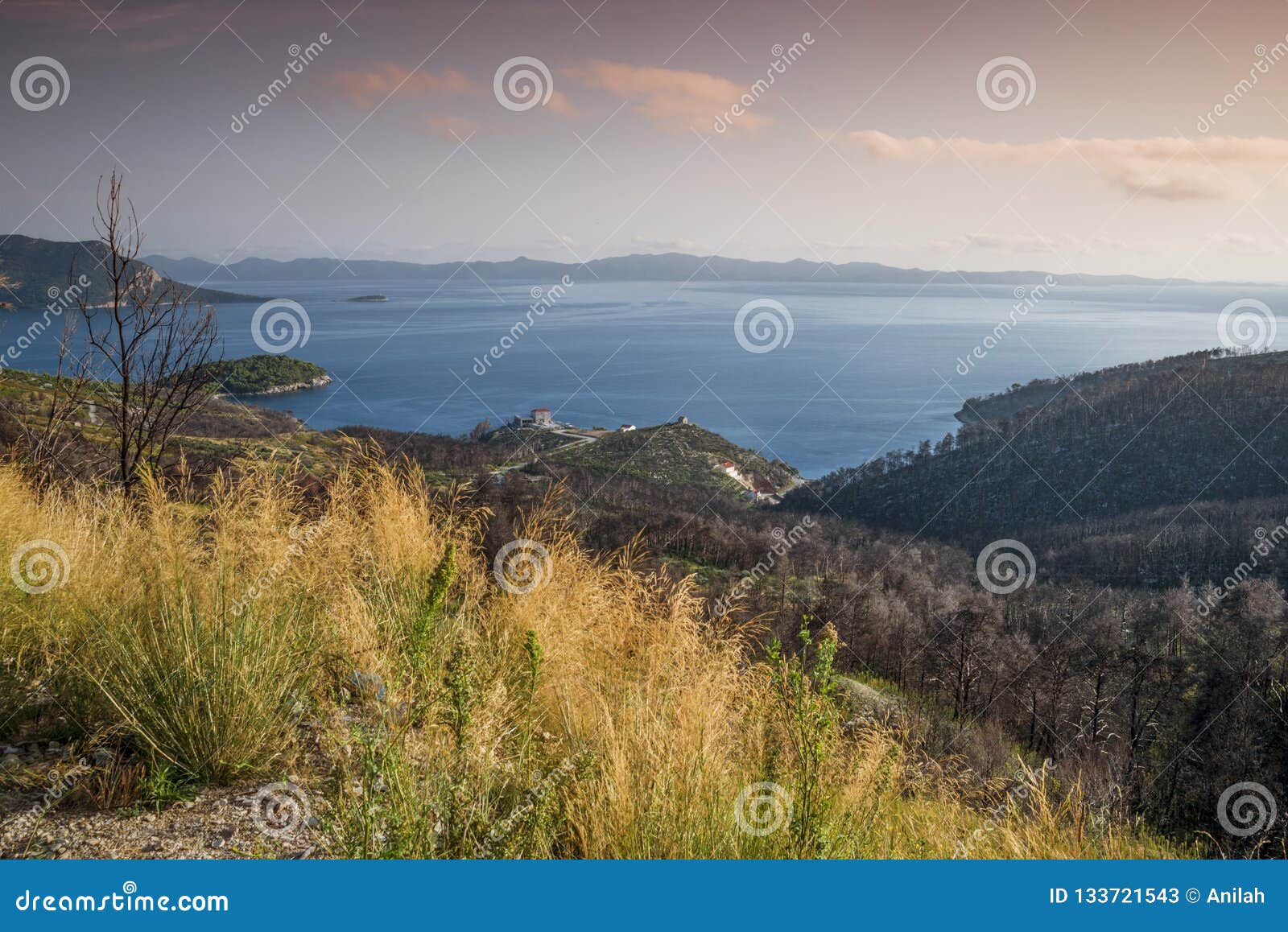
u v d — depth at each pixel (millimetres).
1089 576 82125
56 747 3467
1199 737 35031
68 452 6367
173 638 3605
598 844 2850
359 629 3910
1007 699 35750
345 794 2682
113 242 6934
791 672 3381
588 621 4598
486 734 3037
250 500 4559
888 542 84625
